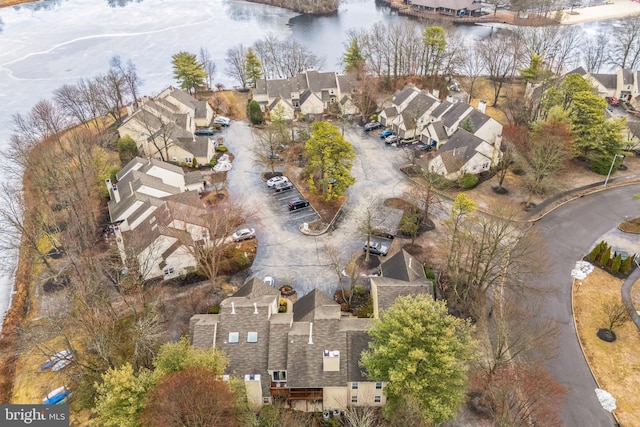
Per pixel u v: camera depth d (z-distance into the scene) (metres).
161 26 190.50
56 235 71.62
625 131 85.81
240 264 63.59
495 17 182.62
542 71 109.81
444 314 42.16
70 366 49.53
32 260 68.44
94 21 199.75
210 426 35.25
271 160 85.38
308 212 74.94
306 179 83.69
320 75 119.31
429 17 185.50
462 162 81.50
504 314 50.84
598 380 46.72
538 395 41.28
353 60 123.25
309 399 44.09
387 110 102.31
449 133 93.88
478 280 56.94
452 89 121.38
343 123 100.62
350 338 44.03
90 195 75.50
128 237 64.00
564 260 62.50
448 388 38.81
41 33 183.12
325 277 61.47
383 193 79.06
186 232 62.62
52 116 100.12
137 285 56.56
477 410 44.06
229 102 120.88
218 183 83.69
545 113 90.94
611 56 142.12
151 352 45.50
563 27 163.25
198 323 45.19
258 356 44.19
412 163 87.88
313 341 43.56
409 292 49.53
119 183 76.94
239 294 53.78
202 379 36.72
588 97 79.81
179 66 119.06
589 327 52.66
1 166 90.19
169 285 60.69
